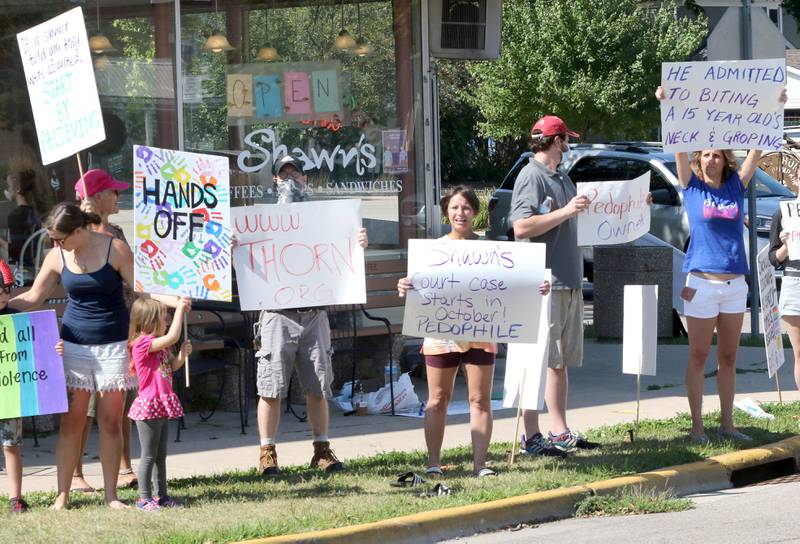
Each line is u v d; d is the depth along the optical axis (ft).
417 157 45.91
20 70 39.60
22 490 29.86
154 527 24.44
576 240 31.91
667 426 35.94
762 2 128.98
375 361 45.14
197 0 42.09
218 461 33.17
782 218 36.63
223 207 27.12
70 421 26.81
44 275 26.81
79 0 40.37
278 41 43.55
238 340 40.32
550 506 27.71
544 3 125.18
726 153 32.83
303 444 35.32
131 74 41.16
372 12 45.11
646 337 34.81
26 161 39.60
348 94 44.68
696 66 32.27
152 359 26.32
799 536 24.98
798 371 37.37
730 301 33.06
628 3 122.31
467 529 26.14
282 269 29.04
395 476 29.96
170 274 26.48
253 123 43.16
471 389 29.73
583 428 36.42
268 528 24.21
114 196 28.48
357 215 29.04
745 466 31.73
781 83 32.40
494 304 28.40
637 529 26.02
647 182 31.27
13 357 25.93
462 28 46.73
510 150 165.99
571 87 121.08
